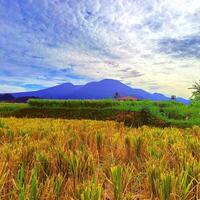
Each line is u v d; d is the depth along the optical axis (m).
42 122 6.49
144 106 22.41
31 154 2.60
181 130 4.76
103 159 2.62
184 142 3.25
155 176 1.89
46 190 1.65
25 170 2.12
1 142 3.55
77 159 2.20
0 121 5.39
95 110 27.30
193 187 1.74
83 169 2.15
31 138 3.73
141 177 2.05
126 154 2.78
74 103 30.02
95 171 1.95
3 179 1.80
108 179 1.91
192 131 4.60
